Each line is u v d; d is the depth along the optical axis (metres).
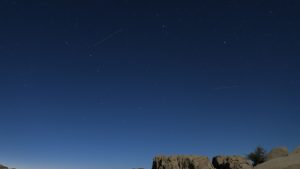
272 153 56.28
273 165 48.25
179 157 45.19
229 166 45.28
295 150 56.78
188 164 44.03
